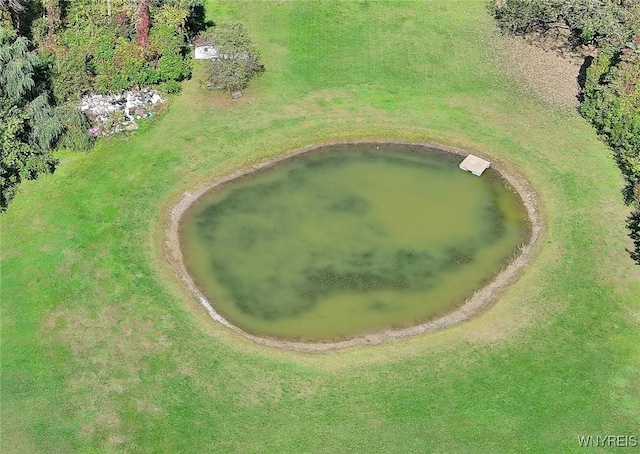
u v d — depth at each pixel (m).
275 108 50.28
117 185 44.44
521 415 33.28
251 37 55.94
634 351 35.84
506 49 55.31
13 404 33.59
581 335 36.62
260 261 41.19
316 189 45.41
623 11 54.34
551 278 39.50
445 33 56.81
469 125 49.28
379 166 46.97
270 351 36.22
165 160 46.16
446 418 33.16
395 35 56.56
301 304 38.97
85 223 42.06
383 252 41.81
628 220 42.53
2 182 42.94
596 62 49.62
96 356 35.56
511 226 43.28
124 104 49.44
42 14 51.91
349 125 49.09
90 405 33.56
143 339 36.38
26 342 36.09
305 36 56.25
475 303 38.84
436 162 47.28
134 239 41.38
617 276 39.47
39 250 40.44
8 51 44.03
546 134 48.50
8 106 44.53
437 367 35.34
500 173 46.38
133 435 32.44
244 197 44.75
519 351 35.97
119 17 51.44
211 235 42.50
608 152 47.00
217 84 50.84
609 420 33.09
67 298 38.16
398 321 38.09
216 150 47.00
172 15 52.06
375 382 34.69
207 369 35.16
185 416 33.19
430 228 43.22
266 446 32.09
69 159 45.94
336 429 32.75
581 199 44.00
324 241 42.34
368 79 52.78
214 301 39.09
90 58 49.84
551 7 55.47
